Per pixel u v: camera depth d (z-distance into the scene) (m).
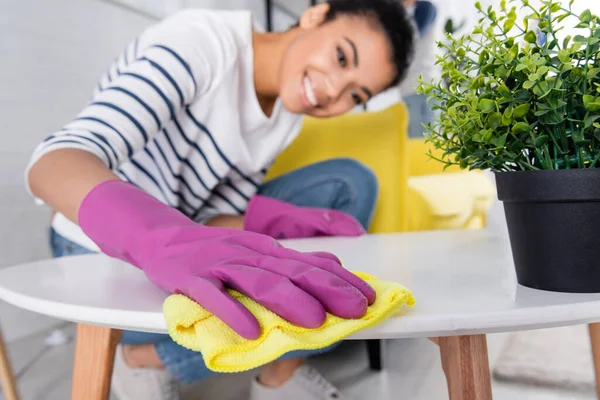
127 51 1.05
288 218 1.05
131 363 1.07
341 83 1.03
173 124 0.97
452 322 0.33
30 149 1.48
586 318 0.35
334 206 1.30
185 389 1.20
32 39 1.47
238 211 1.21
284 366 1.10
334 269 0.37
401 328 0.33
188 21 0.96
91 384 0.57
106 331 0.56
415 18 2.20
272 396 1.09
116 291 0.46
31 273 0.58
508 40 0.40
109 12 1.73
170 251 0.44
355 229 1.03
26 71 1.46
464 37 0.43
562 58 0.36
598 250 0.38
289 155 1.53
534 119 0.39
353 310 0.33
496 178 0.43
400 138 1.52
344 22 1.03
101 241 0.52
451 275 0.48
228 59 0.95
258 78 1.09
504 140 0.39
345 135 1.55
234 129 1.00
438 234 0.93
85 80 1.67
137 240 0.48
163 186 1.03
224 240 0.43
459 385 0.39
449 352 0.40
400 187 1.46
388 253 0.65
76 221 0.55
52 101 1.55
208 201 1.18
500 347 1.45
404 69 1.10
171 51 0.84
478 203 1.62
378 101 2.01
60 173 0.57
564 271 0.39
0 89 1.38
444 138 0.44
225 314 0.33
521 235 0.41
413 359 1.43
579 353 1.37
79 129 0.67
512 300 0.37
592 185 0.37
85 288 0.47
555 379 1.20
